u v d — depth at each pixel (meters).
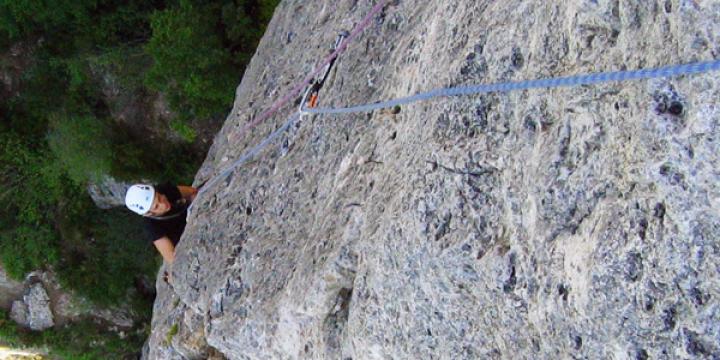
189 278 6.60
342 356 4.31
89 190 16.23
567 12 2.82
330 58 6.00
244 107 7.65
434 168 3.52
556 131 2.82
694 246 2.22
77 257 17.30
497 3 3.52
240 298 5.61
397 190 3.85
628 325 2.41
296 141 6.02
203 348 7.00
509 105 3.18
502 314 3.07
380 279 3.83
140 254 17.09
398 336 3.72
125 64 14.30
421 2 5.07
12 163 16.03
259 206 6.06
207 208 6.91
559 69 2.86
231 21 12.23
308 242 4.90
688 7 2.20
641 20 2.44
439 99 3.69
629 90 2.45
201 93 12.49
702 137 2.18
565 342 2.69
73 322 18.08
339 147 5.18
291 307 4.73
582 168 2.67
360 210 4.31
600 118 2.60
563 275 2.70
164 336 7.47
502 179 3.16
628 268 2.40
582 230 2.63
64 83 15.08
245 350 5.43
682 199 2.24
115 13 14.13
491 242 3.16
